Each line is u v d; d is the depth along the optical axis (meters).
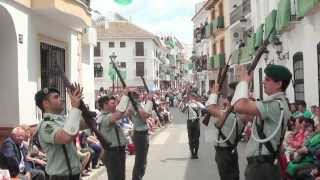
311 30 17.34
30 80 14.12
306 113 13.64
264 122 5.63
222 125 8.30
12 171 9.22
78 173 5.91
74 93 5.57
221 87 8.44
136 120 10.99
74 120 5.53
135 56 75.12
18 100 13.26
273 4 23.42
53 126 5.64
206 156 15.98
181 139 21.66
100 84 72.06
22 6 13.57
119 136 8.91
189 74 136.88
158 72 84.00
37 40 14.76
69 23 16.69
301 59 18.95
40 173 9.87
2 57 13.25
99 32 73.38
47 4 14.05
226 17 42.62
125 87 9.15
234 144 8.41
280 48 22.14
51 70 15.97
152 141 20.98
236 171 8.53
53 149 5.73
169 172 13.09
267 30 23.19
